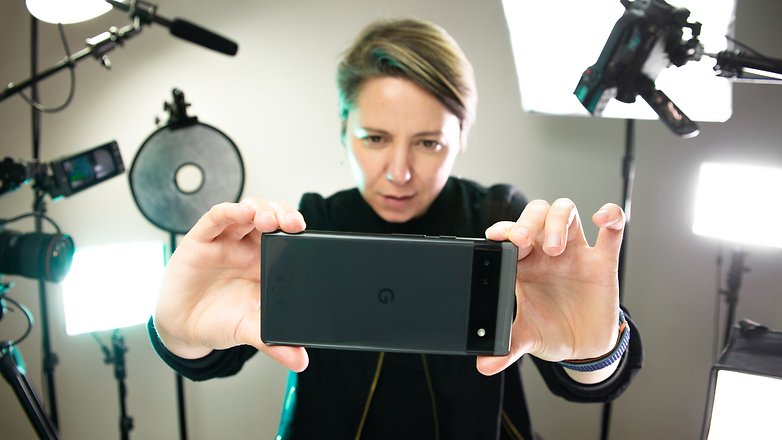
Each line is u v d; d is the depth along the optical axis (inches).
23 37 62.1
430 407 34.1
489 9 61.6
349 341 23.5
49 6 41.7
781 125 54.9
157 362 70.3
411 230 37.3
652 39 24.7
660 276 63.0
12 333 67.5
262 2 63.0
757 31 53.1
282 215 22.3
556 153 63.9
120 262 52.9
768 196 42.9
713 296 61.2
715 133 57.7
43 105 63.9
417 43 30.6
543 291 23.6
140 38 63.2
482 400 33.6
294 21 63.4
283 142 66.1
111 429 71.4
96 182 49.1
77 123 64.6
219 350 26.7
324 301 23.2
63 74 63.4
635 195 62.2
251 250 23.4
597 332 23.1
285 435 33.9
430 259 23.0
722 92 43.4
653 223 62.1
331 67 64.2
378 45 30.5
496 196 38.4
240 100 65.1
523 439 35.4
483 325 23.0
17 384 45.4
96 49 47.0
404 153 31.5
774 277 57.0
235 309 23.5
